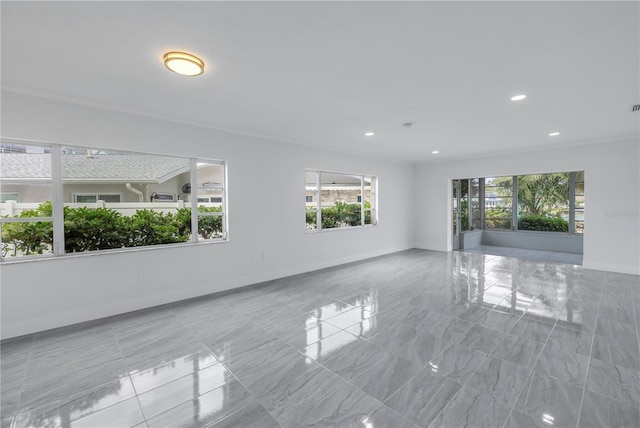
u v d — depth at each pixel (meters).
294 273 5.25
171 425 1.73
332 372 2.24
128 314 3.42
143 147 3.61
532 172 6.03
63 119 3.10
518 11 1.75
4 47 2.12
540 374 2.17
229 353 2.53
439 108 3.50
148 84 2.79
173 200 4.04
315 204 5.84
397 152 6.41
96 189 3.53
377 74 2.62
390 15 1.79
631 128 4.43
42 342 2.74
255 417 1.78
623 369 2.21
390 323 3.12
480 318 3.22
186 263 3.97
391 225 7.39
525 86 2.88
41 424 1.74
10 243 2.97
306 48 2.18
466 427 1.67
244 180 4.56
